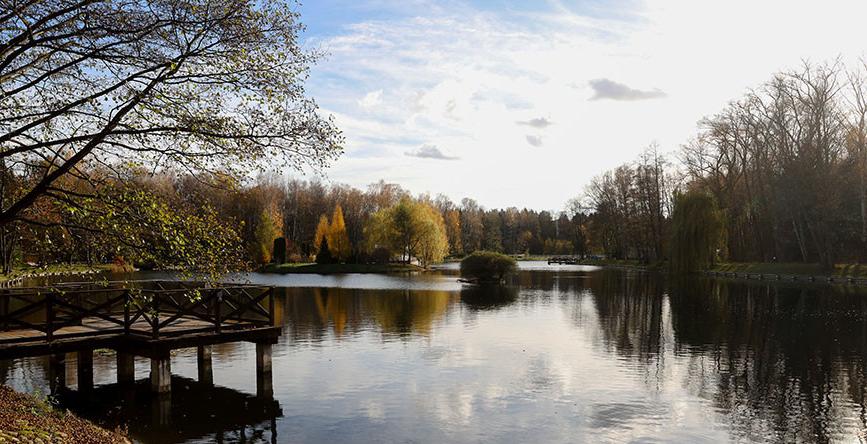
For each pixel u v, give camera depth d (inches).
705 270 2178.9
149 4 384.2
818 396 552.7
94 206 387.9
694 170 2299.5
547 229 5639.8
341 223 3115.2
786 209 1872.5
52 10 388.5
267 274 2632.9
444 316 1101.1
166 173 436.5
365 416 494.6
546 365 678.5
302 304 1317.7
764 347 782.5
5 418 354.0
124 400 541.3
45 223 387.5
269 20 406.3
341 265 2886.3
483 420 484.4
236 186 426.0
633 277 2222.0
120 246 385.1
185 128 392.2
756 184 2132.1
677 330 922.7
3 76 368.5
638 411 508.4
